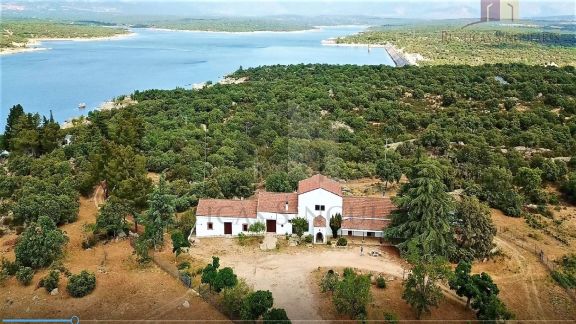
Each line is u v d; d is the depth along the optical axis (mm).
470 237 73250
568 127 150125
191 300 60844
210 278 60781
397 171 106750
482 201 96125
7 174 110688
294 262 71188
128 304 59812
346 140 139750
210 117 168625
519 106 182500
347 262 71375
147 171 114312
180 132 143000
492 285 60094
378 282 64812
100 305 59562
